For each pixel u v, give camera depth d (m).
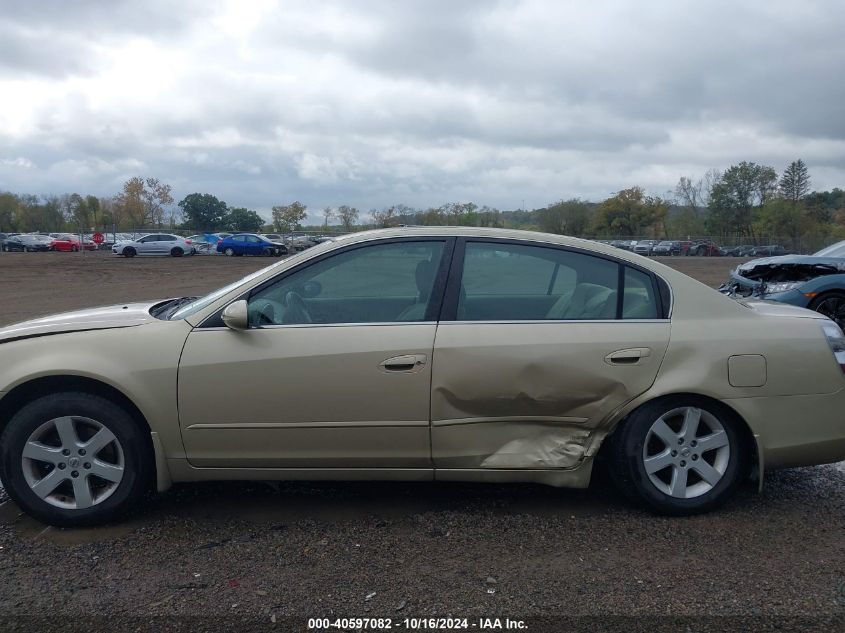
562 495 4.32
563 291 4.02
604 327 3.90
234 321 3.72
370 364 3.75
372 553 3.54
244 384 3.75
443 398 3.78
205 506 4.15
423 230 4.09
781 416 3.93
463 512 4.06
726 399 3.88
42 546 3.64
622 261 4.08
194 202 100.00
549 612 2.99
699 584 3.22
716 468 3.97
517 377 3.78
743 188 82.38
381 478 3.92
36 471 3.84
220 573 3.34
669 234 83.31
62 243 55.78
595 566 3.40
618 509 4.10
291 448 3.81
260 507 4.14
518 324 3.87
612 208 75.94
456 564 3.43
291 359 3.74
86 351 3.77
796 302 9.96
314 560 3.47
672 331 3.92
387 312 3.91
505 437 3.88
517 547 3.61
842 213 87.75
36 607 3.04
